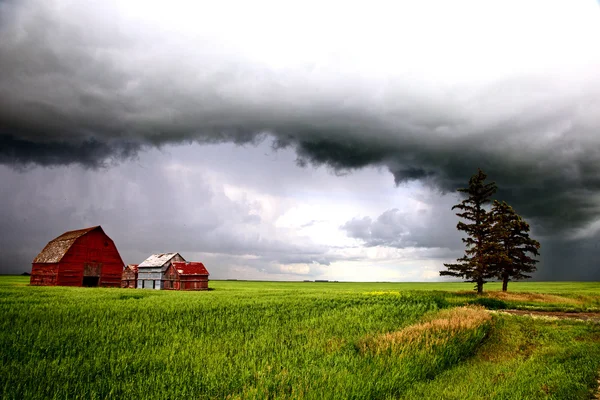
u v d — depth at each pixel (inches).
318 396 362.6
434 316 898.7
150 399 365.4
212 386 399.9
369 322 815.1
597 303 1539.1
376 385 401.4
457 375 483.8
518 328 813.2
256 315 925.8
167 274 2795.3
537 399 372.2
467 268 1847.9
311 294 1774.1
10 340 573.6
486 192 1942.7
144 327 725.3
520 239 2016.5
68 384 398.0
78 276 2487.7
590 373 462.9
